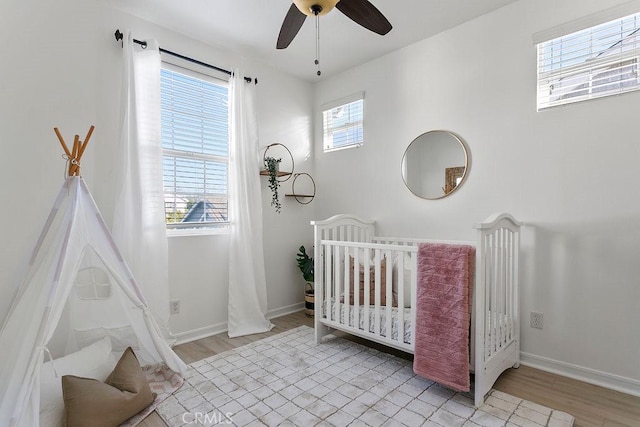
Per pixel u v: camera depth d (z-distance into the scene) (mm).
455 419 1788
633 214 2057
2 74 2127
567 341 2289
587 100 2207
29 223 2225
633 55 2062
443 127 2914
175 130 2951
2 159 2131
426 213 3029
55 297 1662
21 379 1520
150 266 2641
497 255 2154
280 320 3555
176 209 2967
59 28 2344
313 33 2934
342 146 3771
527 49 2449
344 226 3236
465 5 2533
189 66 3004
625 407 1895
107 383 1888
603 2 2141
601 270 2166
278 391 2082
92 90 2482
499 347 2178
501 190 2580
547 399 1980
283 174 3582
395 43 3121
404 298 2488
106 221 2531
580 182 2240
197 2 2514
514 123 2514
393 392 2064
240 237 3193
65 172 2131
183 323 2967
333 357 2586
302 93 3965
